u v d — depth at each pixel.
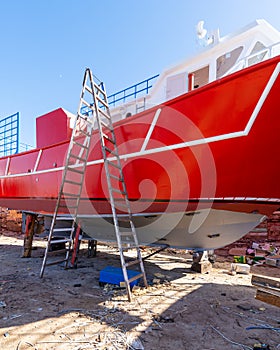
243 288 4.37
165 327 2.83
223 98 3.27
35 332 2.65
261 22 5.27
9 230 13.51
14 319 2.97
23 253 6.99
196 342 2.52
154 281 4.68
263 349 2.39
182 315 3.17
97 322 2.92
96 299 3.70
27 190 7.00
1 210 14.27
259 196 3.94
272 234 7.84
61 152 6.13
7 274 5.15
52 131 7.07
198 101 3.52
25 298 3.71
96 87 4.97
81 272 5.37
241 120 3.14
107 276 4.34
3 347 2.35
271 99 2.88
